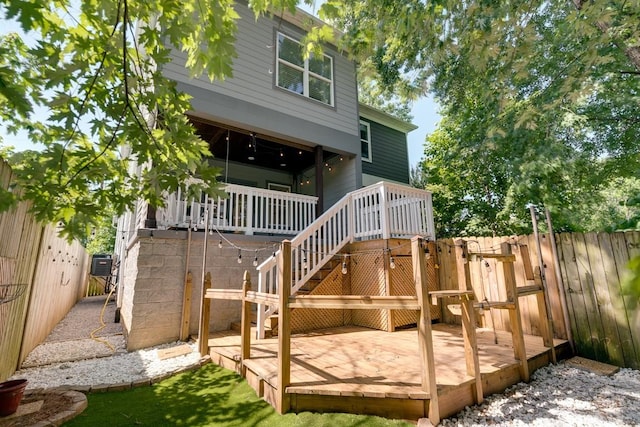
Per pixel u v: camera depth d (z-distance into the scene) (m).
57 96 1.96
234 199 7.15
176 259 5.20
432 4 3.79
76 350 4.79
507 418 2.73
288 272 2.98
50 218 2.06
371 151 10.58
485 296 5.46
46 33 1.90
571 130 7.60
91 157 2.21
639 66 4.04
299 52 7.88
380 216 5.64
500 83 4.56
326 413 2.72
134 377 3.61
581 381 3.55
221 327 5.45
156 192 2.35
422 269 2.76
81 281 12.60
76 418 2.72
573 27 3.84
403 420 2.61
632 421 2.69
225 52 2.23
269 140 7.49
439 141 11.55
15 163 2.41
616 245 4.20
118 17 1.83
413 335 4.83
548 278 4.79
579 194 8.34
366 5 5.21
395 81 7.77
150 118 3.57
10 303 3.45
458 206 11.32
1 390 2.62
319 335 4.85
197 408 2.89
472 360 3.00
